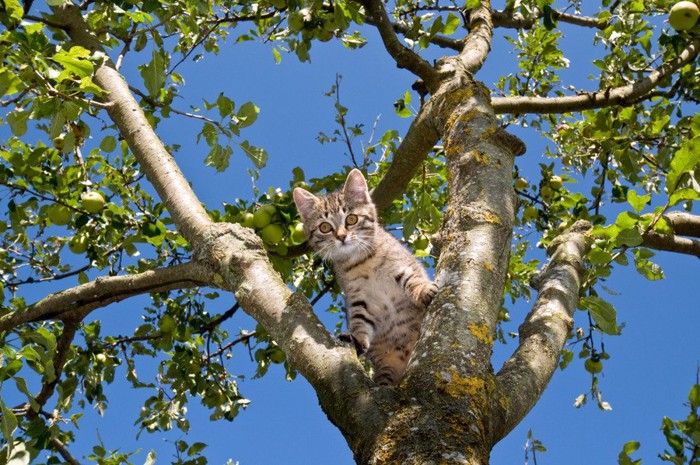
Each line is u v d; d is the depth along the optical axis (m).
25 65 4.34
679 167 3.96
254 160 4.93
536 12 6.86
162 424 6.02
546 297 3.92
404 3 7.75
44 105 4.37
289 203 5.80
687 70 6.40
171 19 6.20
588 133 6.70
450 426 2.41
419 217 6.19
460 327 2.83
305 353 2.95
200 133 5.04
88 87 4.27
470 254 3.17
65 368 6.05
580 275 4.36
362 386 2.67
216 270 3.89
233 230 4.01
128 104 5.00
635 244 4.06
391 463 2.31
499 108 6.24
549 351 3.39
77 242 5.86
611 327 4.10
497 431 2.66
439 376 2.61
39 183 5.46
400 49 5.69
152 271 4.60
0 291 5.11
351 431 2.54
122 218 5.69
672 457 3.72
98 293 4.76
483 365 2.72
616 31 6.72
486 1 7.36
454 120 4.18
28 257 6.21
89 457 5.43
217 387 6.11
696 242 5.26
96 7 5.95
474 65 6.01
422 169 6.45
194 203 4.41
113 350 6.15
